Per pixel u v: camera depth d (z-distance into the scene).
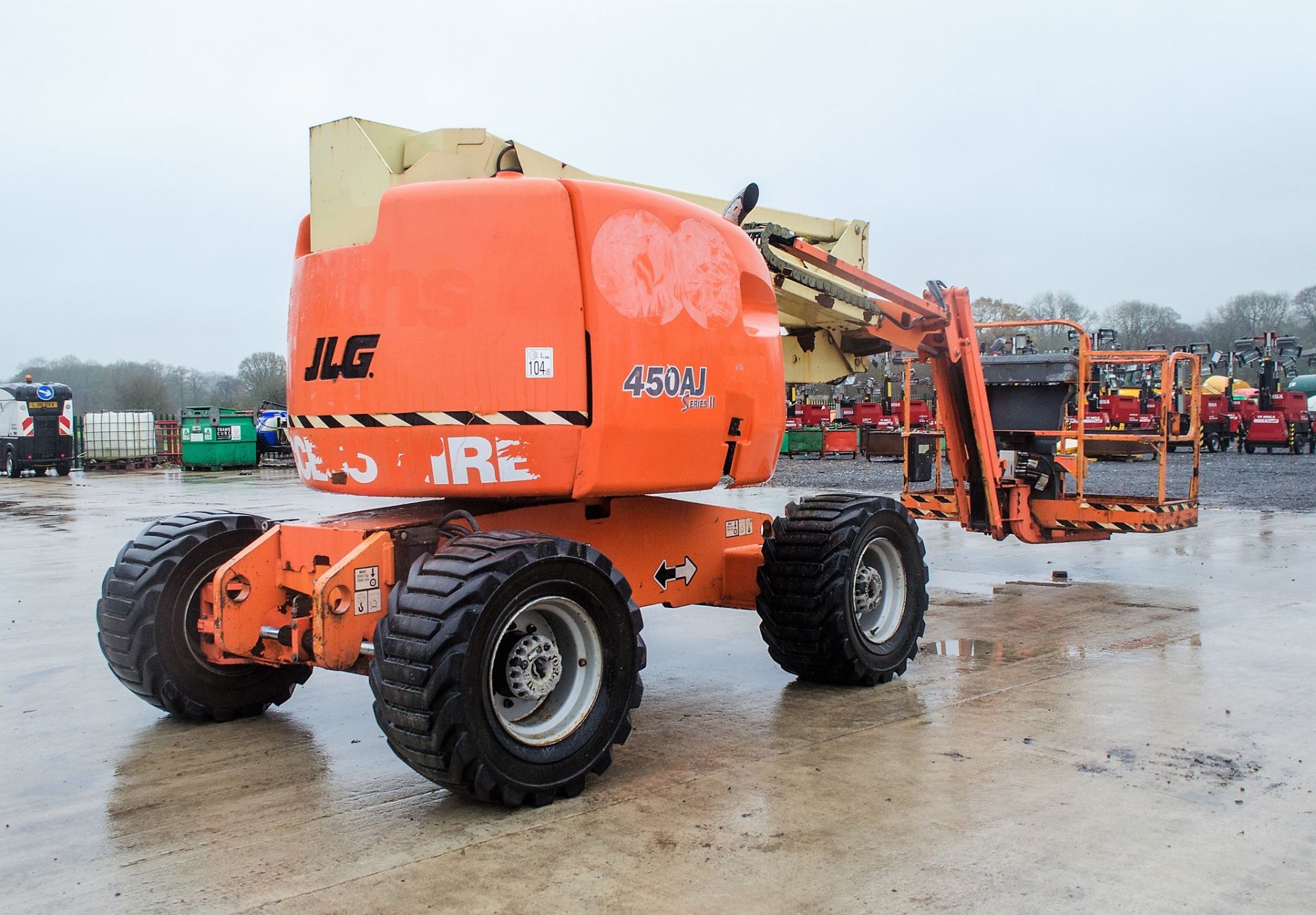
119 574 5.07
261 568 4.73
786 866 3.37
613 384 4.40
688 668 6.23
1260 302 77.12
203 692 5.09
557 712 4.12
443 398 4.28
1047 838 3.57
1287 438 30.30
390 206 4.39
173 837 3.72
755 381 5.13
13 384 28.19
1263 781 4.14
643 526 5.29
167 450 33.19
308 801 4.07
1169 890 3.18
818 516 5.69
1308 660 6.22
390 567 4.34
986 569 10.27
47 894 3.27
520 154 5.05
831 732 4.86
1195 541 12.12
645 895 3.18
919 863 3.38
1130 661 6.23
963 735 4.79
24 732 5.07
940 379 8.21
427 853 3.52
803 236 8.56
